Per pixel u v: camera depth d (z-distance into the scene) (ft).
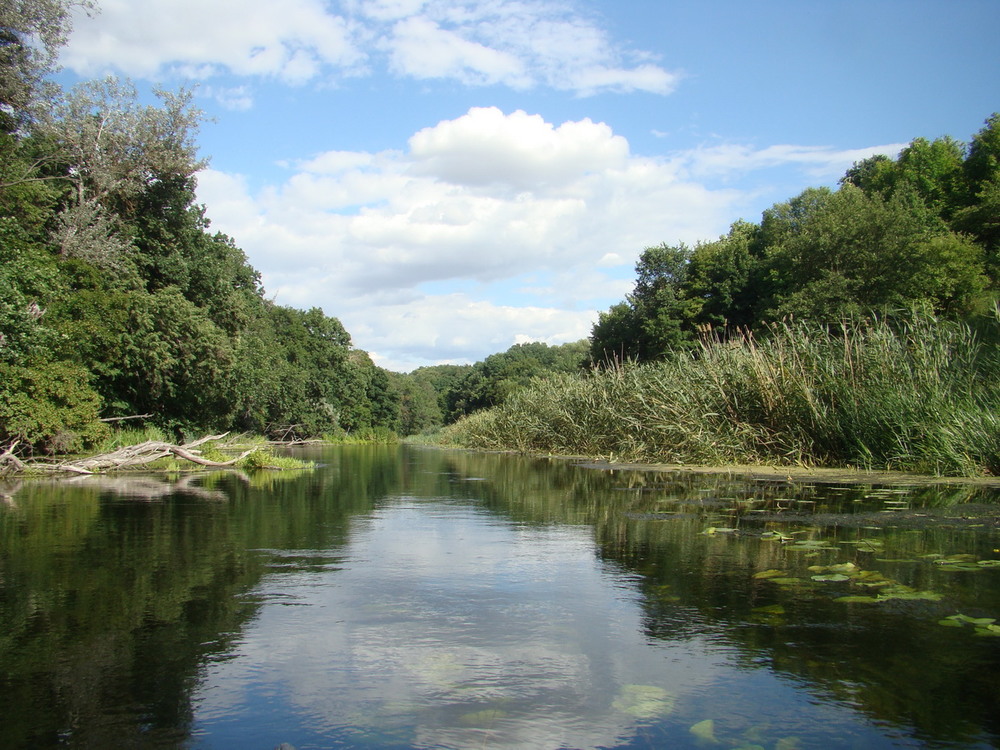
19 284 45.65
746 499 26.63
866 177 160.66
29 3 62.49
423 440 163.73
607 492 30.58
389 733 7.33
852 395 41.06
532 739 7.20
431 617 11.36
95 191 70.18
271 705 8.04
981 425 34.17
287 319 164.14
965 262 94.07
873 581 13.30
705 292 139.44
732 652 9.64
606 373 66.90
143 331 60.44
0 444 43.73
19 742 7.12
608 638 10.29
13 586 13.33
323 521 21.91
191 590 13.08
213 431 83.51
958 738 7.18
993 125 127.85
